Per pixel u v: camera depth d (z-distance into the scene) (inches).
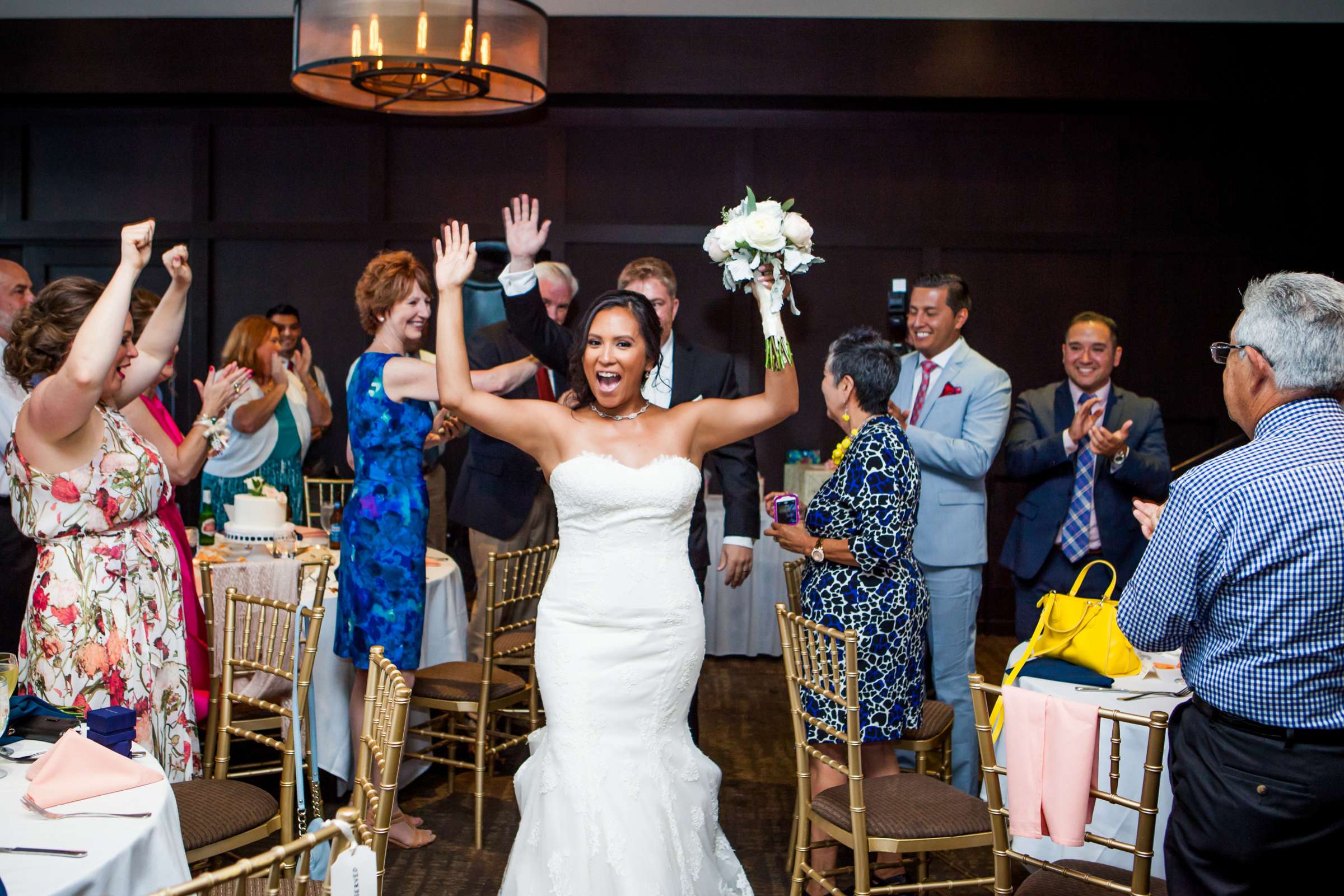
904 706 112.6
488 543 168.2
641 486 92.8
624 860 88.4
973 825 97.7
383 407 121.1
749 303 255.6
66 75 245.4
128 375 109.6
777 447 258.7
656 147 255.3
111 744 75.7
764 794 152.3
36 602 92.0
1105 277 251.9
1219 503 67.6
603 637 93.4
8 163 259.4
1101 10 234.8
